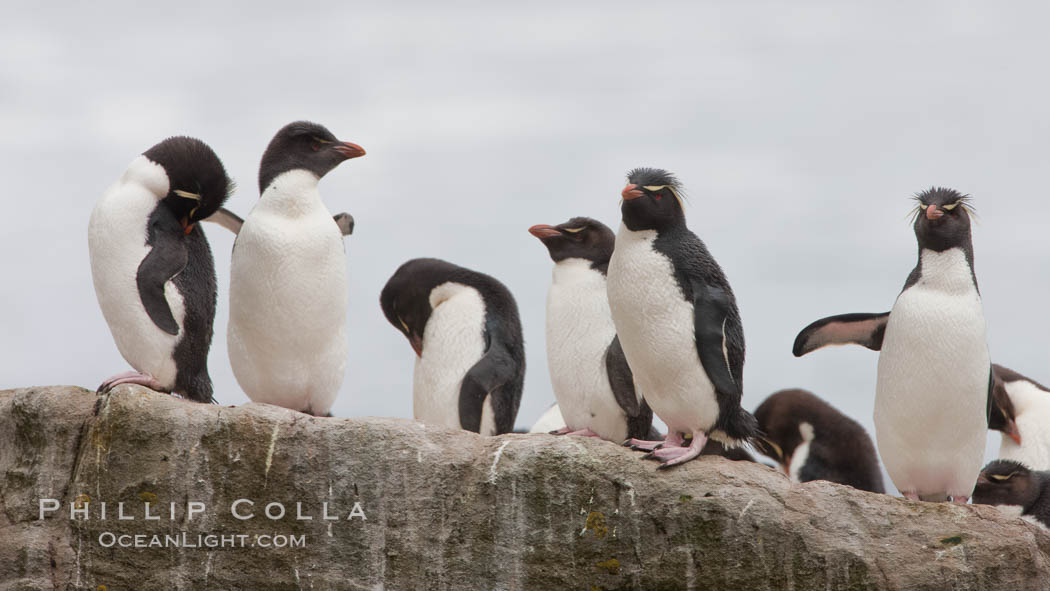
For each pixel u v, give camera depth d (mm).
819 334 14977
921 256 14047
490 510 12477
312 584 12477
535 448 12586
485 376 16062
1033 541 12305
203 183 13875
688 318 12438
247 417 12711
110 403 12836
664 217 12641
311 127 14602
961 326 13555
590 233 15594
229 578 12523
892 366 13828
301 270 14062
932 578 12023
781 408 18438
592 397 14883
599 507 12398
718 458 12688
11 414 13125
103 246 13383
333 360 14586
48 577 12562
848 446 18156
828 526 12219
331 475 12586
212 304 14242
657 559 12273
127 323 13359
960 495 14047
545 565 12383
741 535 12188
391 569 12469
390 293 17234
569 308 15188
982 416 13750
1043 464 18156
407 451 12648
